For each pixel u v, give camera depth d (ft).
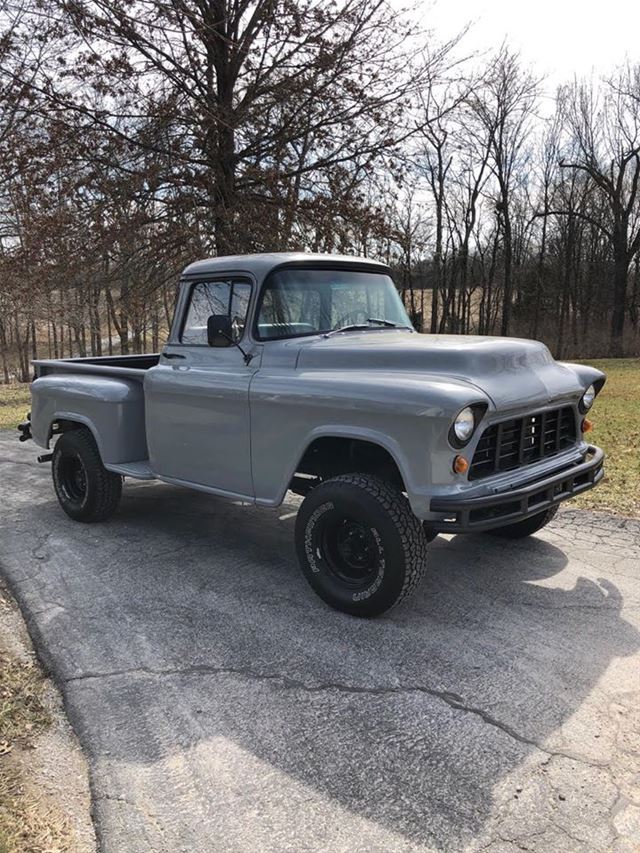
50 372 21.12
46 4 30.50
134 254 34.22
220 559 16.22
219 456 14.97
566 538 17.13
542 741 9.14
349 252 36.32
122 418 17.80
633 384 55.36
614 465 24.88
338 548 13.05
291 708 9.99
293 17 32.99
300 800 8.13
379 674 10.85
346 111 34.55
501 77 111.04
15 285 40.60
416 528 11.98
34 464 28.58
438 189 113.70
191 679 10.83
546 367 13.75
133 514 20.10
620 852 7.29
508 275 118.11
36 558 16.44
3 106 32.81
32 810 7.99
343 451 14.05
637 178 110.73
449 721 9.60
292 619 12.87
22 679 10.94
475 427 11.36
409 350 12.55
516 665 11.05
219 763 8.82
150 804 8.10
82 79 32.48
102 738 9.37
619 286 112.98
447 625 12.50
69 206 33.96
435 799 8.11
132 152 33.94
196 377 15.30
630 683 10.46
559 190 122.93
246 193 35.55
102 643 12.07
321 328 15.05
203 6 32.83
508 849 7.34
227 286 15.44
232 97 35.04
